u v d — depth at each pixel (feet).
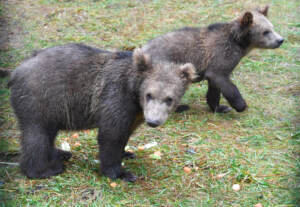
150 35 31.68
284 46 30.91
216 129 21.90
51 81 15.98
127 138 16.85
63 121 16.66
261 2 37.99
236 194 16.16
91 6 36.27
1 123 21.30
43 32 31.37
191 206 15.40
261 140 20.42
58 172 17.10
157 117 14.96
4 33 30.76
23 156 16.44
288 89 25.71
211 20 34.50
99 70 16.44
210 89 23.88
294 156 18.88
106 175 16.89
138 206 15.30
